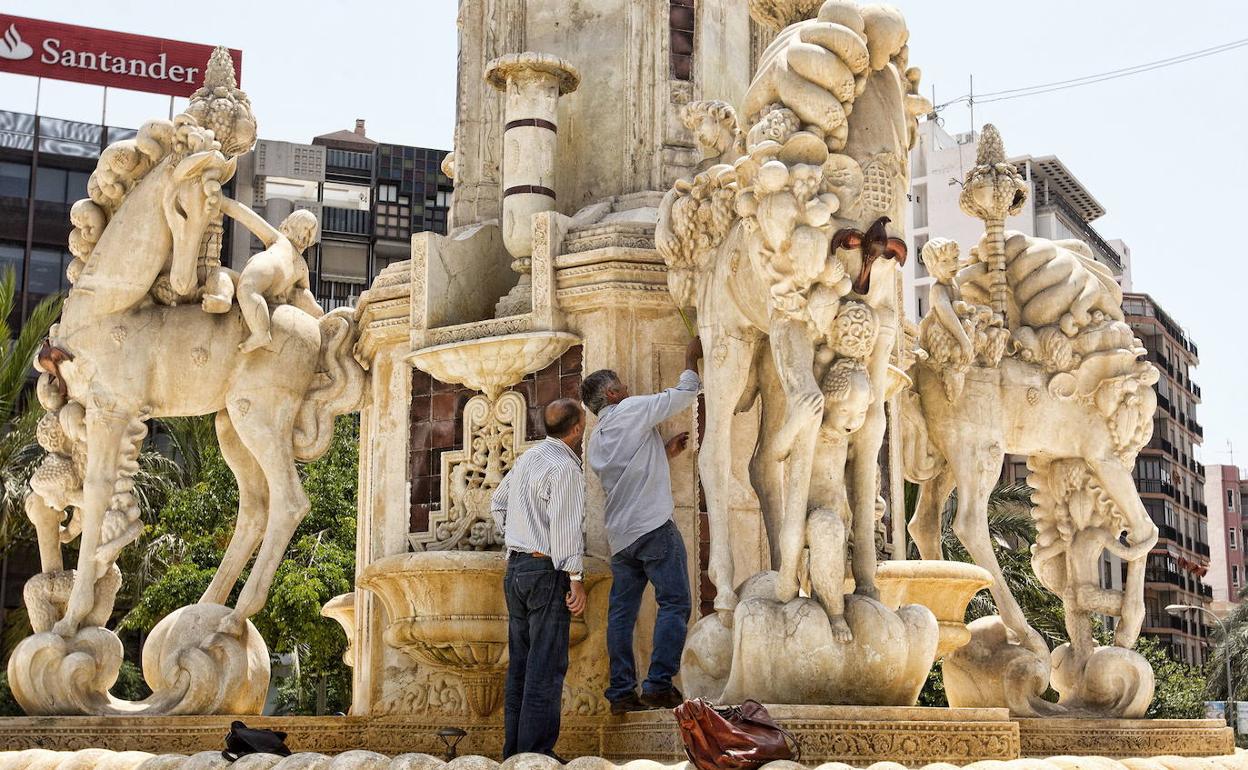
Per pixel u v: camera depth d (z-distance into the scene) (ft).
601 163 28.40
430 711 25.88
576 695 23.98
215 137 26.40
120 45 130.93
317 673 79.00
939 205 150.82
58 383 26.25
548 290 25.30
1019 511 73.41
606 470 21.25
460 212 29.58
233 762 18.11
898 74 21.15
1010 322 27.22
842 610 19.33
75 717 23.81
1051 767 16.81
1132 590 26.16
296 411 26.99
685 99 27.94
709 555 23.93
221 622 25.54
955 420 26.55
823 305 19.76
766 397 22.50
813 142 19.95
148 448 86.63
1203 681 109.60
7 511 72.18
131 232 25.70
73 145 128.67
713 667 20.43
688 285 23.11
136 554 79.15
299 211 27.91
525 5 29.71
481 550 25.45
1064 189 163.84
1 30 127.24
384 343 27.63
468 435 26.04
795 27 20.90
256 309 26.12
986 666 25.93
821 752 17.80
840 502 20.06
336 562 77.51
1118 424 26.30
